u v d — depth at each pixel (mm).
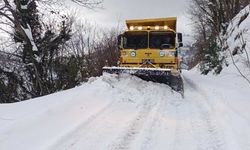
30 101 10477
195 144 7324
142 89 13586
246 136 7379
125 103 10938
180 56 17281
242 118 8641
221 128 8281
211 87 14508
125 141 7285
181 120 9391
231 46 20891
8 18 15766
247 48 18156
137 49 16234
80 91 11562
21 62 17531
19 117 8094
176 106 11484
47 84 17812
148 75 14789
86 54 19781
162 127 8531
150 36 16203
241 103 10555
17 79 18141
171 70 14266
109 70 14938
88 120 8508
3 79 17984
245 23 20891
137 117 9312
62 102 9594
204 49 26688
